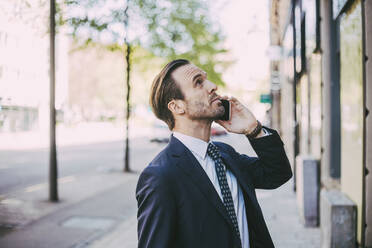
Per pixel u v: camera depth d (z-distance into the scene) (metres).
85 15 7.49
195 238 1.24
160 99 1.45
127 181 9.70
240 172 1.50
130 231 5.36
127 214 6.33
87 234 5.23
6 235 5.16
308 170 5.21
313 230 5.05
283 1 9.34
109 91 50.81
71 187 8.85
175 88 1.41
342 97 4.57
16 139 25.98
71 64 49.06
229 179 1.47
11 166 12.71
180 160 1.32
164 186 1.24
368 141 3.84
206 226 1.26
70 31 7.59
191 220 1.25
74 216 6.20
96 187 8.84
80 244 4.81
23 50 6.82
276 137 1.54
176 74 1.42
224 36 15.07
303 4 6.59
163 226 1.20
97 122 56.59
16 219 5.95
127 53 11.25
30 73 7.10
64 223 5.80
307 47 6.74
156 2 10.27
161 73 1.46
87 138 28.91
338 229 3.35
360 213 3.80
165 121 1.49
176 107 1.42
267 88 32.41
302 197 5.29
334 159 7.88
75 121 50.59
